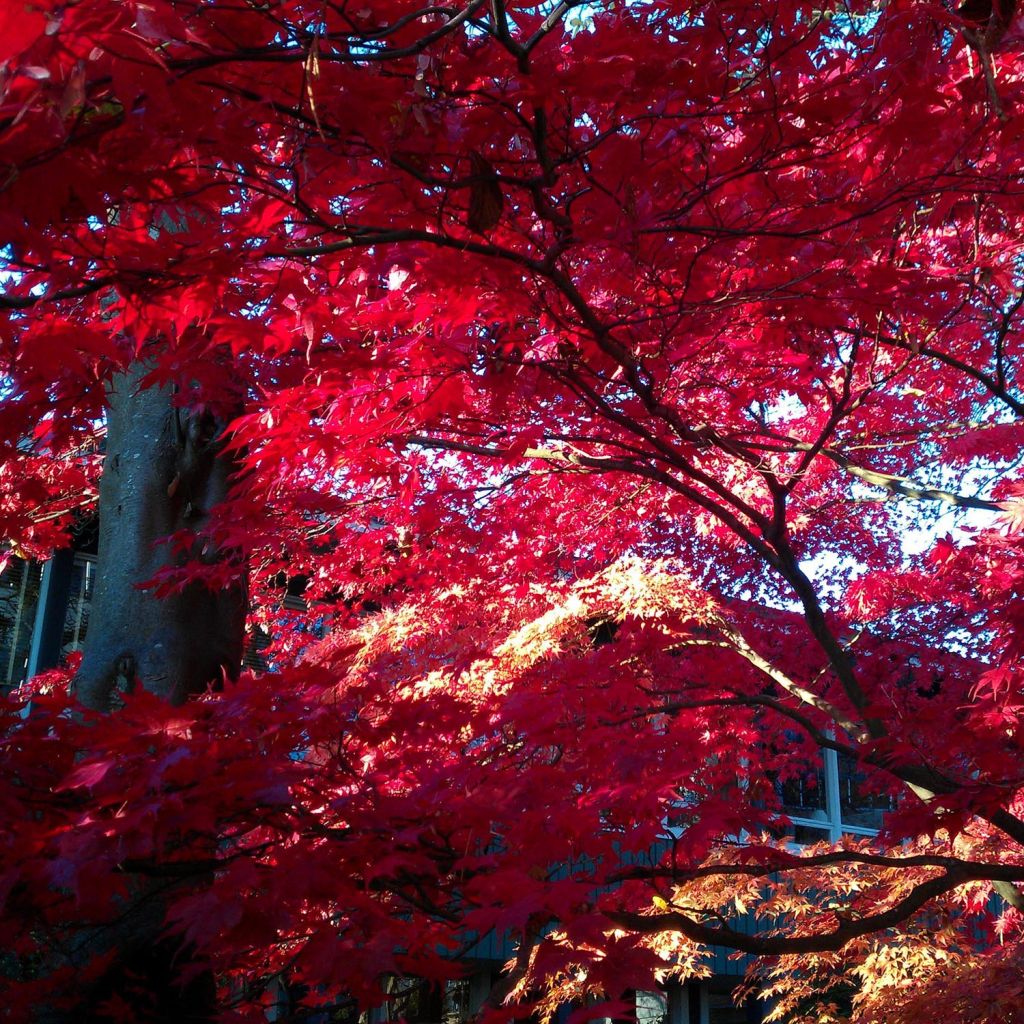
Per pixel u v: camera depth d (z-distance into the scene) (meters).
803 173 3.25
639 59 2.52
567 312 3.58
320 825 2.71
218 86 2.15
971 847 5.76
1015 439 4.96
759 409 5.64
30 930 2.88
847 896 6.79
